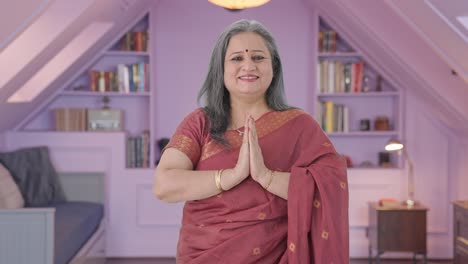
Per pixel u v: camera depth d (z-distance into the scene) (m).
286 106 1.81
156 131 5.82
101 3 3.83
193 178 1.63
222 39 1.73
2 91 3.87
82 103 5.75
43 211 3.27
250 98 1.73
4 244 3.28
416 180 5.49
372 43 4.69
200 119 1.75
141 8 5.30
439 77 4.31
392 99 5.78
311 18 5.76
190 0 5.76
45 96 5.28
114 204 5.47
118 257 5.49
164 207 5.52
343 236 1.67
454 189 5.43
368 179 5.48
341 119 5.62
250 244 1.61
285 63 5.80
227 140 1.70
